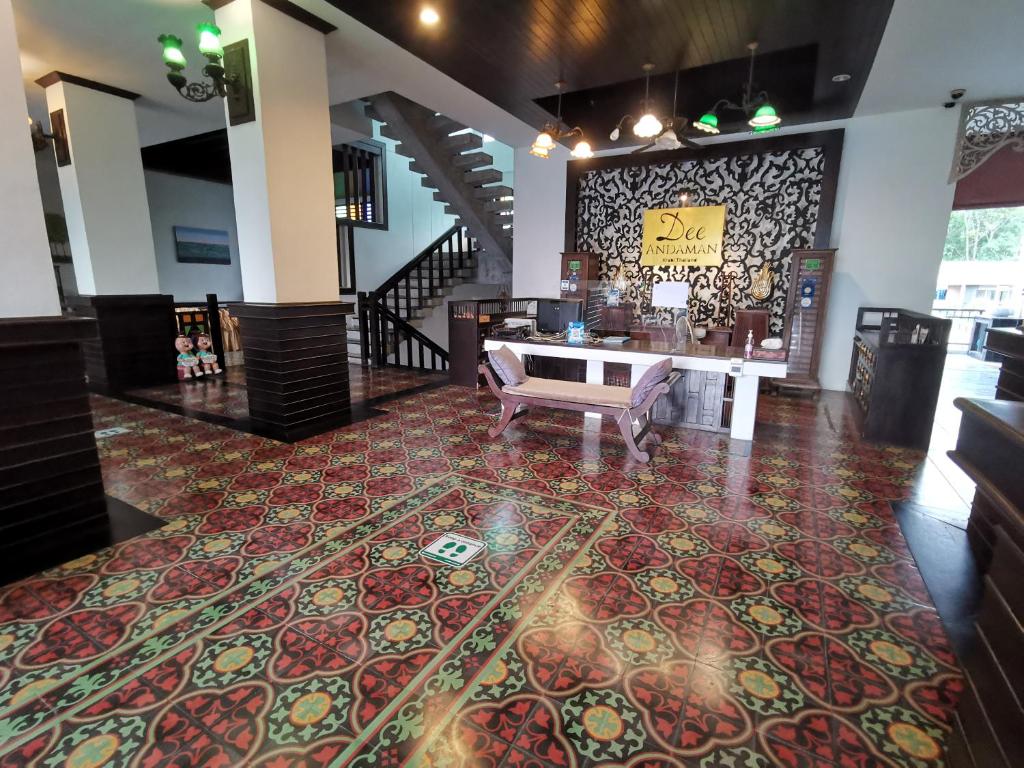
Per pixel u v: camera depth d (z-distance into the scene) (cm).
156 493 326
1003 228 955
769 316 647
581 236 782
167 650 191
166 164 837
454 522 291
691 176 696
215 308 713
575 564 250
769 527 289
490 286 1079
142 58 486
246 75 388
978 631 137
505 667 183
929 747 154
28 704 166
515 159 816
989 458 144
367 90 568
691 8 359
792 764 148
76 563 247
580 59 444
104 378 605
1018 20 371
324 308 455
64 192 571
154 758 148
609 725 161
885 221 604
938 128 568
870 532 284
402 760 148
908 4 352
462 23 386
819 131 610
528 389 433
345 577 237
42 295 255
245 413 511
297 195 425
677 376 422
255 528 282
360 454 400
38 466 260
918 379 422
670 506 314
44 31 432
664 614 214
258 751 150
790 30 389
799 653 192
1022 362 267
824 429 480
